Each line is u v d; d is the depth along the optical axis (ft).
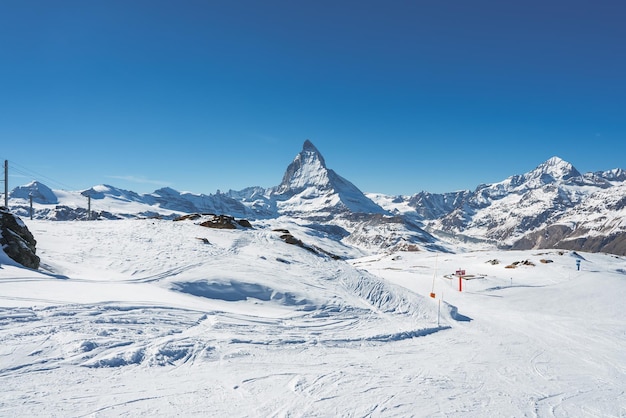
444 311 105.81
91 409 29.45
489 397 44.09
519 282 199.72
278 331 63.57
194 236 133.80
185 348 45.83
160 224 149.18
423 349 67.82
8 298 50.90
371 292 110.63
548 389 49.78
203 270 94.43
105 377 35.53
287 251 135.74
